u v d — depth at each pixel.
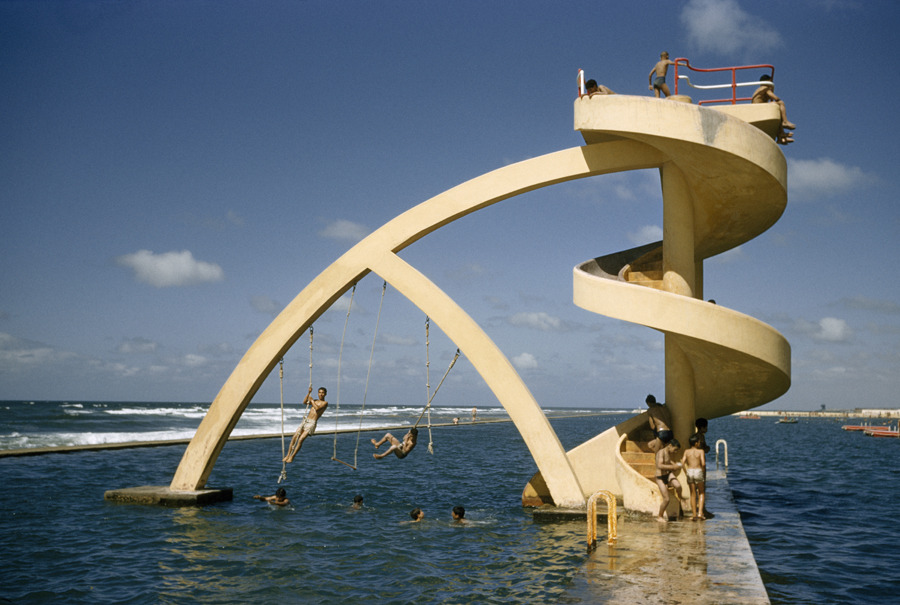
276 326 16.31
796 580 11.85
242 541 13.32
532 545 12.91
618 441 15.09
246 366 16.66
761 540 15.37
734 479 29.03
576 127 14.49
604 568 9.20
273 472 27.41
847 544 15.00
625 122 13.67
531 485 17.55
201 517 15.79
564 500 15.09
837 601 10.60
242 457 34.66
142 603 9.41
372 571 11.17
